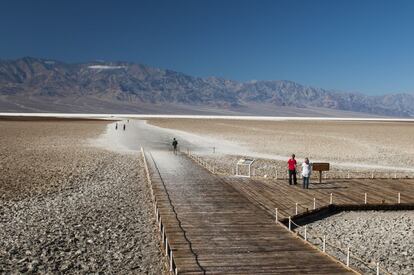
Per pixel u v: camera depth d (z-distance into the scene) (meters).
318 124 170.88
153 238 21.62
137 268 17.75
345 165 50.84
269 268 16.59
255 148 68.62
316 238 22.31
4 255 18.98
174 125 144.50
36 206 28.03
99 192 32.59
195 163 46.97
